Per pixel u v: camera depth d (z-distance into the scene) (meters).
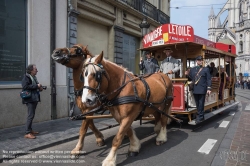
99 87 3.66
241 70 58.41
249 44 56.75
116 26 11.55
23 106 7.12
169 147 5.26
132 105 4.08
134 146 4.71
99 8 10.41
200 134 6.37
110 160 3.86
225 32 66.31
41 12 7.72
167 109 5.61
